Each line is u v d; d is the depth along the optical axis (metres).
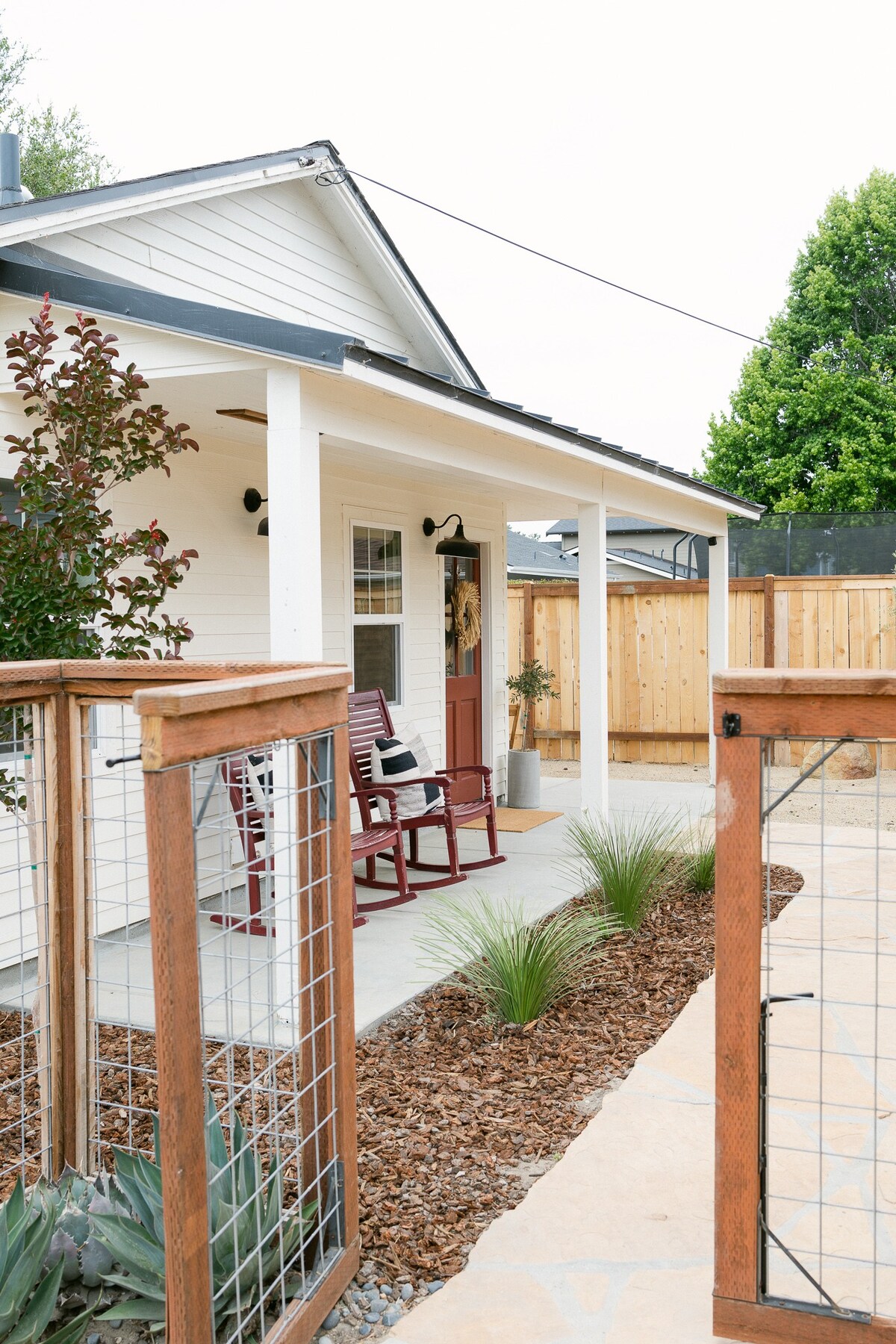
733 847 1.86
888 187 24.12
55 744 2.68
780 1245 1.96
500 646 9.80
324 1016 2.32
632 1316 2.21
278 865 4.22
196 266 6.41
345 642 7.33
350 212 7.54
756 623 11.53
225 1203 2.25
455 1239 2.57
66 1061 2.72
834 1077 3.48
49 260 4.88
